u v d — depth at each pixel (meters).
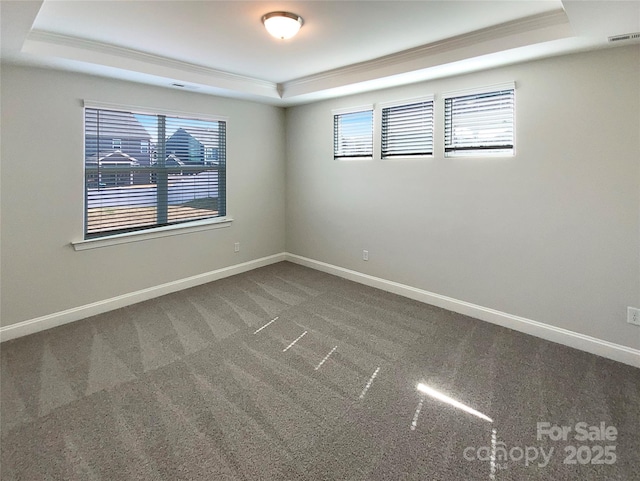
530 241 3.04
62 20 2.42
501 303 3.27
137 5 2.20
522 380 2.44
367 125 4.21
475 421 2.05
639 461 1.77
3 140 2.89
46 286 3.19
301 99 4.51
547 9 2.29
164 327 3.23
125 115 3.60
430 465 1.75
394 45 2.96
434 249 3.71
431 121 3.63
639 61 2.43
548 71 2.80
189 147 4.20
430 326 3.27
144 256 3.86
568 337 2.89
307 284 4.41
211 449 1.84
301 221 5.16
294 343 2.96
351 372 2.54
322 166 4.76
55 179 3.17
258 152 4.93
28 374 2.48
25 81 2.95
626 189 2.55
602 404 2.18
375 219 4.23
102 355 2.75
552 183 2.87
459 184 3.45
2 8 1.87
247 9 2.26
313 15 2.36
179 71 3.45
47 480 1.65
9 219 2.96
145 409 2.13
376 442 1.89
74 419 2.04
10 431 1.94
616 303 2.66
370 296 4.02
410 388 2.36
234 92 4.07
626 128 2.52
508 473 1.70
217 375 2.49
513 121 3.05
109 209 3.58
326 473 1.70
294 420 2.05
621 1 1.80
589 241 2.74
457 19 2.43
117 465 1.73
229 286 4.35
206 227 4.41
